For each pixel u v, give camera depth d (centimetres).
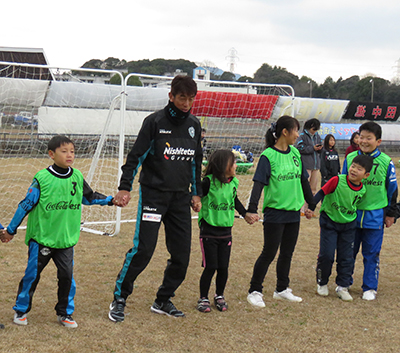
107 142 934
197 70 5084
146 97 707
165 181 335
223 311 379
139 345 304
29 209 308
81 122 891
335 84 6188
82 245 567
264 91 1064
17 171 1085
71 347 295
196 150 354
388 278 485
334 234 422
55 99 657
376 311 389
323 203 429
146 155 338
